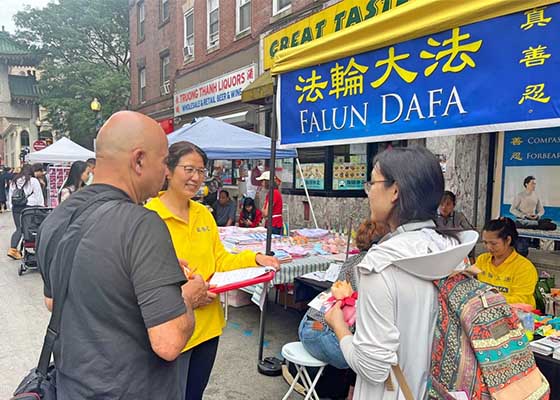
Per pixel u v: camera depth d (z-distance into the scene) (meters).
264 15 9.15
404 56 2.44
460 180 4.80
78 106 20.67
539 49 1.88
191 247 2.21
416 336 1.27
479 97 2.11
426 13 2.28
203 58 12.04
